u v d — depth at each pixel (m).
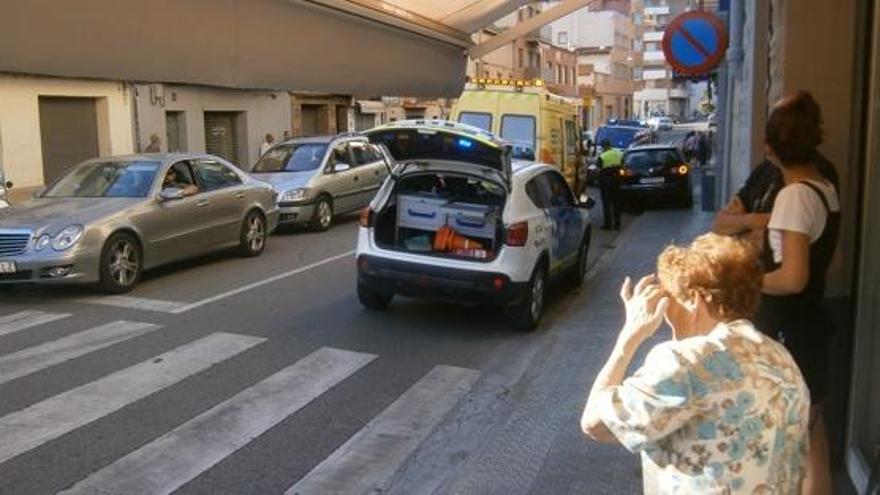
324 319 8.72
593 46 102.38
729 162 12.33
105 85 22.83
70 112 22.23
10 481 4.78
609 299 9.97
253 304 9.37
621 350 2.25
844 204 4.24
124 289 9.94
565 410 5.92
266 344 7.74
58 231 9.43
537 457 4.98
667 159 20.22
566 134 17.95
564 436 5.34
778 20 4.64
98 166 11.34
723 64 13.45
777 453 2.08
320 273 11.32
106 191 10.80
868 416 4.05
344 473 5.00
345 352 7.54
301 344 7.77
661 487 2.18
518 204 8.41
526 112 16.41
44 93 21.11
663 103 121.38
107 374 6.75
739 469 2.06
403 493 4.72
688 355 2.10
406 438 5.56
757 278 2.23
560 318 9.06
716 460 2.07
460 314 9.09
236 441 5.45
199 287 10.31
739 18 10.61
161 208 10.64
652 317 2.23
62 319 8.56
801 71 4.33
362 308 9.20
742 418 2.07
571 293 10.41
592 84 90.19
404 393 6.47
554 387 6.51
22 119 20.58
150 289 10.18
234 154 28.98
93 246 9.52
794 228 3.31
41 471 4.92
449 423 5.85
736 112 10.55
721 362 2.09
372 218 8.72
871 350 4.02
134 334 7.98
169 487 4.75
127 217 10.02
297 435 5.57
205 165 12.02
